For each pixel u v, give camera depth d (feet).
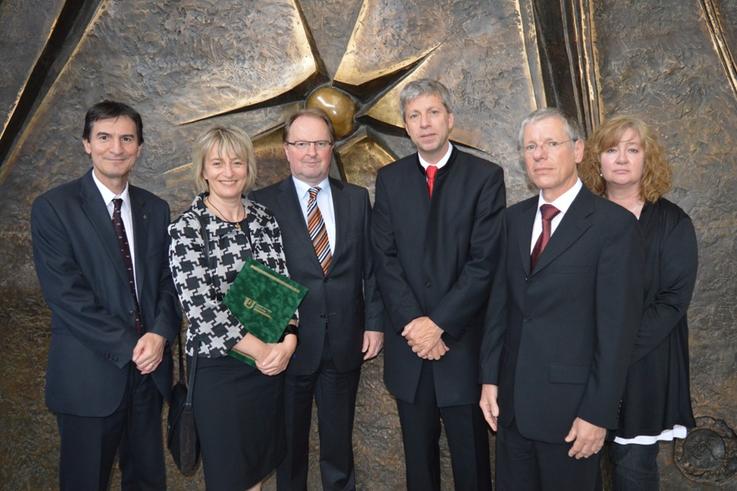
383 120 9.39
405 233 7.80
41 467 9.46
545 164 6.02
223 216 6.98
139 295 7.24
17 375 9.39
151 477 7.64
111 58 9.31
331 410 8.29
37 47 9.09
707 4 9.10
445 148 7.84
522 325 6.29
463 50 9.22
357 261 8.09
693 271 6.64
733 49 9.09
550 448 6.14
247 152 6.97
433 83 7.59
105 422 7.13
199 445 6.99
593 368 5.89
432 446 8.14
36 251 7.02
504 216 6.68
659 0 9.21
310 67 9.29
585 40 9.23
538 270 6.08
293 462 8.25
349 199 8.18
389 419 9.84
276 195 8.02
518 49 9.14
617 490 6.98
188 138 9.39
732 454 9.15
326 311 7.87
